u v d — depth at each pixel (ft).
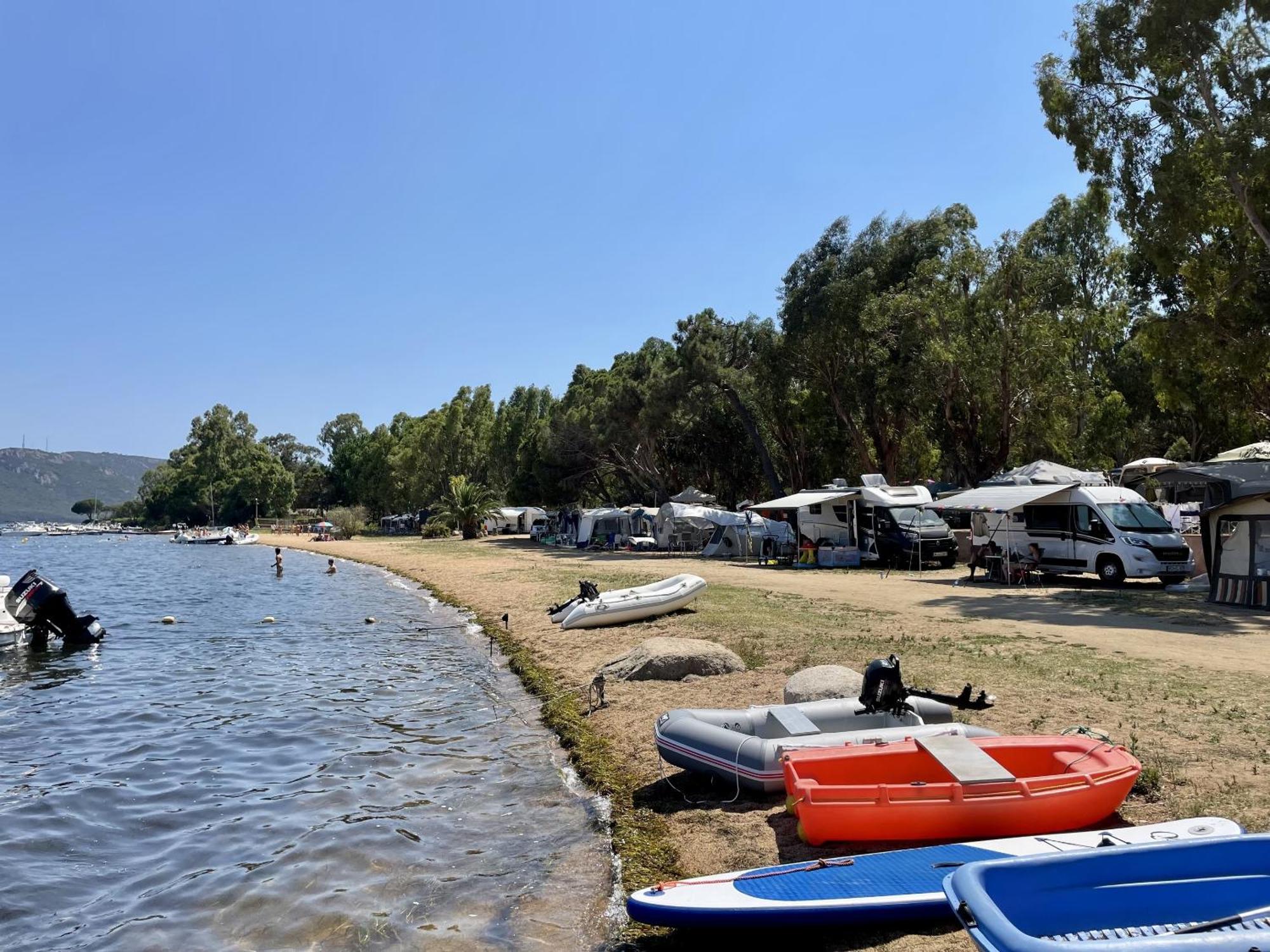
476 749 36.17
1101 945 12.44
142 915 22.02
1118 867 15.56
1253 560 58.70
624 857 23.34
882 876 18.85
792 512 116.16
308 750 36.86
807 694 32.35
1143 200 74.02
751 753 26.76
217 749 37.58
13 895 23.36
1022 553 80.53
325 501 457.27
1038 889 15.16
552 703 41.91
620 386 172.04
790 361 144.36
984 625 53.83
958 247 132.46
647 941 19.34
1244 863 16.06
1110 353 159.84
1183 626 51.37
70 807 30.37
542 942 19.61
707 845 23.71
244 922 21.43
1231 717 31.01
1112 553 73.41
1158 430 163.73
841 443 160.15
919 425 151.23
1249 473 60.59
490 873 23.62
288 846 26.23
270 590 119.34
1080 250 156.25
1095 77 74.59
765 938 18.29
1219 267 73.41
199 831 27.84
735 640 50.96
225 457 482.28
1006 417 114.01
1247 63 71.92
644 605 62.54
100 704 47.39
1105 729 30.07
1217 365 75.82
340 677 53.01
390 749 36.52
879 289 134.00
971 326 114.62
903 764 23.93
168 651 65.00
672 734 28.30
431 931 20.43
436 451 298.97
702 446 185.47
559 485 200.64
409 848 25.67
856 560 102.99
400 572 137.49
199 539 309.42
